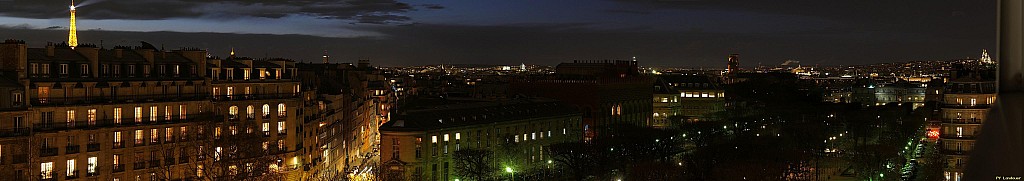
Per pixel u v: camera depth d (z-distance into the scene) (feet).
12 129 566.36
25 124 574.15
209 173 635.25
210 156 636.07
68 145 607.37
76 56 634.43
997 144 33.32
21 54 581.53
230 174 636.07
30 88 590.14
